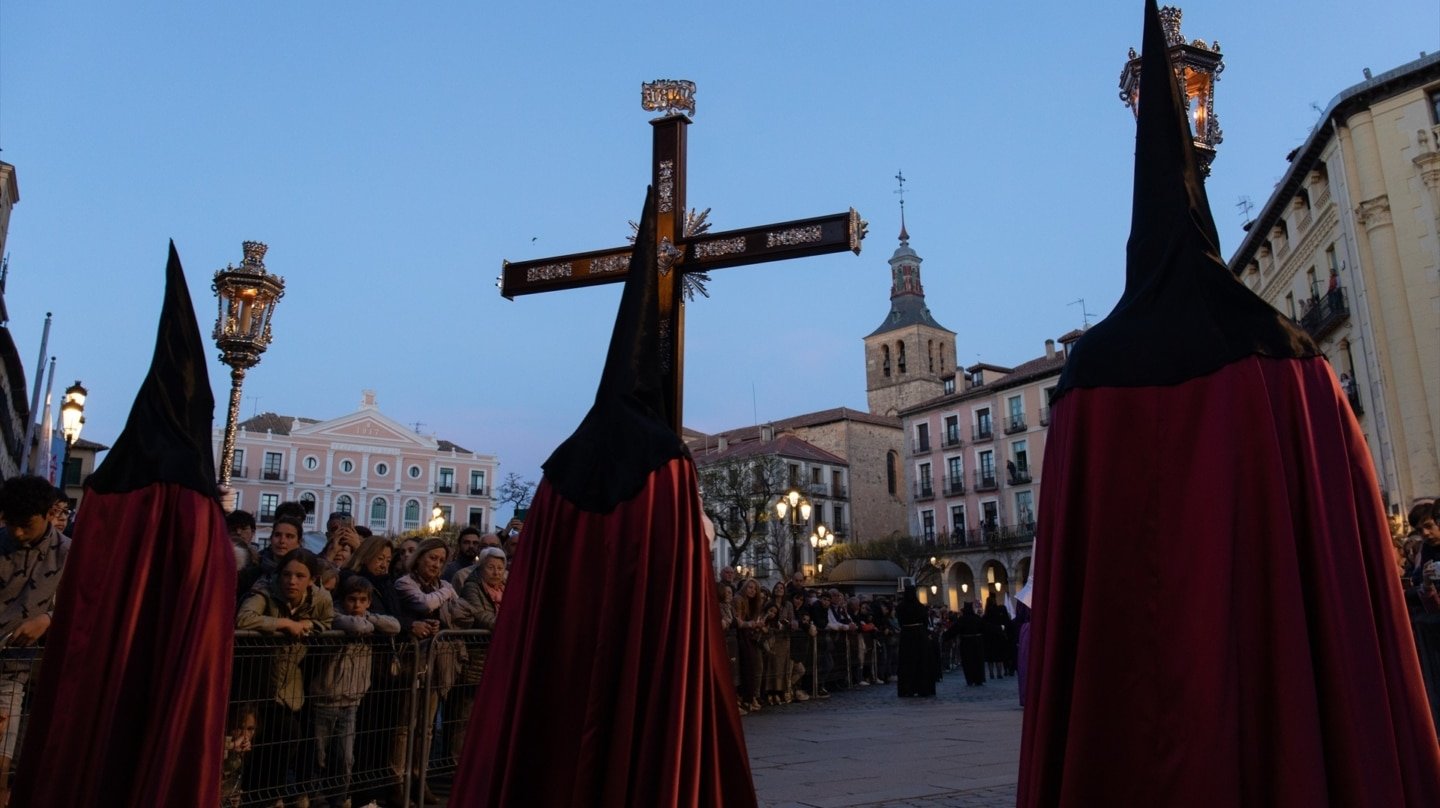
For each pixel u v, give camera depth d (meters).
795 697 13.13
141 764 3.46
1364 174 23.45
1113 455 2.47
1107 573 2.41
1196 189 2.69
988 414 53.97
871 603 18.72
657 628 3.13
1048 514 2.63
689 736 3.05
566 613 3.22
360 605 5.52
